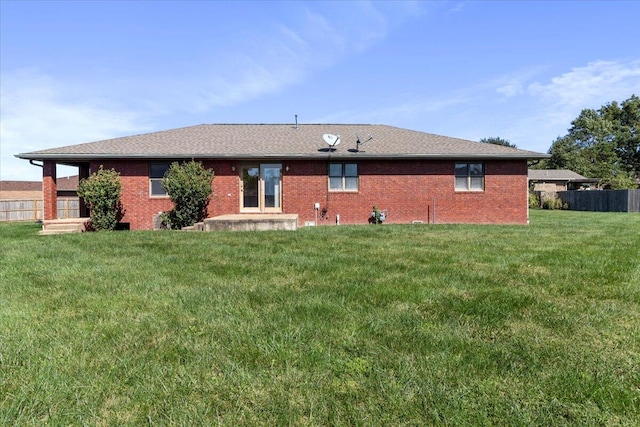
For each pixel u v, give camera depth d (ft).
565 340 9.35
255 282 15.20
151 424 6.15
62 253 22.54
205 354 8.63
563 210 88.22
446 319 10.81
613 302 12.42
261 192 46.06
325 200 45.80
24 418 6.34
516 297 12.81
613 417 6.29
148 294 13.57
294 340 9.32
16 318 11.14
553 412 6.39
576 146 179.52
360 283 14.78
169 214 42.96
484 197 46.06
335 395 6.95
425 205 46.03
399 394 6.93
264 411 6.49
